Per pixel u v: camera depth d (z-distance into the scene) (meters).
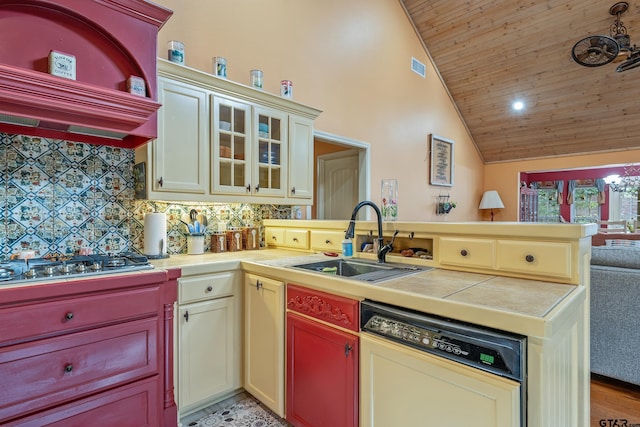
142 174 1.99
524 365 0.94
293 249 2.63
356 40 3.82
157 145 1.93
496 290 1.26
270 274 1.84
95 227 2.02
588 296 1.48
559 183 8.48
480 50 4.77
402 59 4.52
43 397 1.28
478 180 6.51
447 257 1.72
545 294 1.20
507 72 4.93
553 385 1.01
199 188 2.10
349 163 4.11
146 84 1.68
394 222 1.97
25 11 1.41
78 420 1.36
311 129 2.81
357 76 3.82
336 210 4.25
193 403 1.83
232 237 2.58
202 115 2.11
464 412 1.04
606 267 2.27
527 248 1.46
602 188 7.96
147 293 1.56
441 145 5.27
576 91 4.81
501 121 5.73
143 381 1.54
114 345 1.46
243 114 2.34
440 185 5.25
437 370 1.10
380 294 1.29
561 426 1.10
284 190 2.59
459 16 4.49
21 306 1.24
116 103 1.58
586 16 4.01
